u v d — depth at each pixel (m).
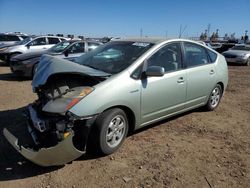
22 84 9.88
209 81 6.19
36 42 16.84
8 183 3.60
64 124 3.73
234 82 11.71
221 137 5.25
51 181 3.65
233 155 4.54
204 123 5.94
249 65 20.41
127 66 4.59
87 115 3.90
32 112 4.25
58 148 3.65
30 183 3.61
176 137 5.14
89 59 5.24
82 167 3.99
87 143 4.20
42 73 4.28
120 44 5.30
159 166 4.09
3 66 15.83
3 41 22.44
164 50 5.16
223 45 25.89
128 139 4.94
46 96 4.23
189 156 4.43
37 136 3.99
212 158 4.41
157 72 4.50
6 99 7.54
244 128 5.77
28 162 4.09
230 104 7.65
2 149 4.45
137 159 4.26
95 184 3.62
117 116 4.30
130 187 3.57
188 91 5.59
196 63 5.89
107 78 4.30
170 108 5.26
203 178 3.84
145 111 4.74
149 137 5.07
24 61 10.64
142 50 4.93
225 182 3.77
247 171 4.06
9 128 4.74
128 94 4.37
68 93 4.08
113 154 4.37
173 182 3.71
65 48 11.52
